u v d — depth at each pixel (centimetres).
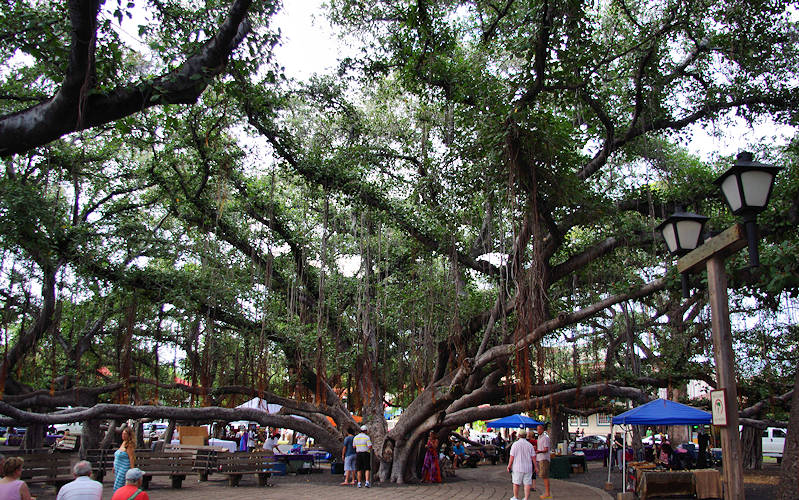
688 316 1931
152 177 1514
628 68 1373
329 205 1745
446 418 1597
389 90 1759
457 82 1312
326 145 1642
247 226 1664
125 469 906
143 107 690
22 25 754
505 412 1487
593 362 2009
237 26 706
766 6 1242
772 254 1060
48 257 1390
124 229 1537
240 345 1762
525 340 1052
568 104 1253
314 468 2062
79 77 598
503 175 1107
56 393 1518
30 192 1267
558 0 1048
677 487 1318
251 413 1656
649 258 1658
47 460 1252
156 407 1507
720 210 1636
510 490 1512
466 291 1714
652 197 1528
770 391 1681
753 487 1623
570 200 1216
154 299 1570
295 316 1633
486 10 1343
